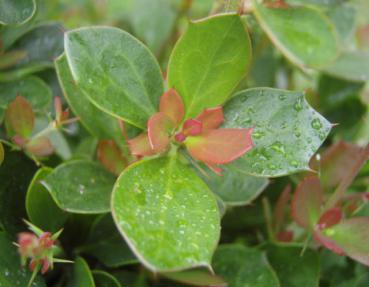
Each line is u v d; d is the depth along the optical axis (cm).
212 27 26
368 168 33
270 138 27
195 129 26
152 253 23
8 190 28
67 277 29
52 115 31
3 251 26
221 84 27
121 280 30
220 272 30
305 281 30
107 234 29
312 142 26
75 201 27
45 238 25
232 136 26
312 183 29
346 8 39
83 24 41
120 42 26
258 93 27
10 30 31
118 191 25
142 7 41
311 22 31
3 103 31
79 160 28
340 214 29
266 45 34
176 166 26
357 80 36
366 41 41
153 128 26
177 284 30
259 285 29
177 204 25
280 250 31
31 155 28
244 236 34
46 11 37
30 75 31
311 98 36
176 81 27
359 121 37
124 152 29
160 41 40
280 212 31
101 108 26
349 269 32
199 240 24
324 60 30
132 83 27
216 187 30
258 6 30
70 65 25
